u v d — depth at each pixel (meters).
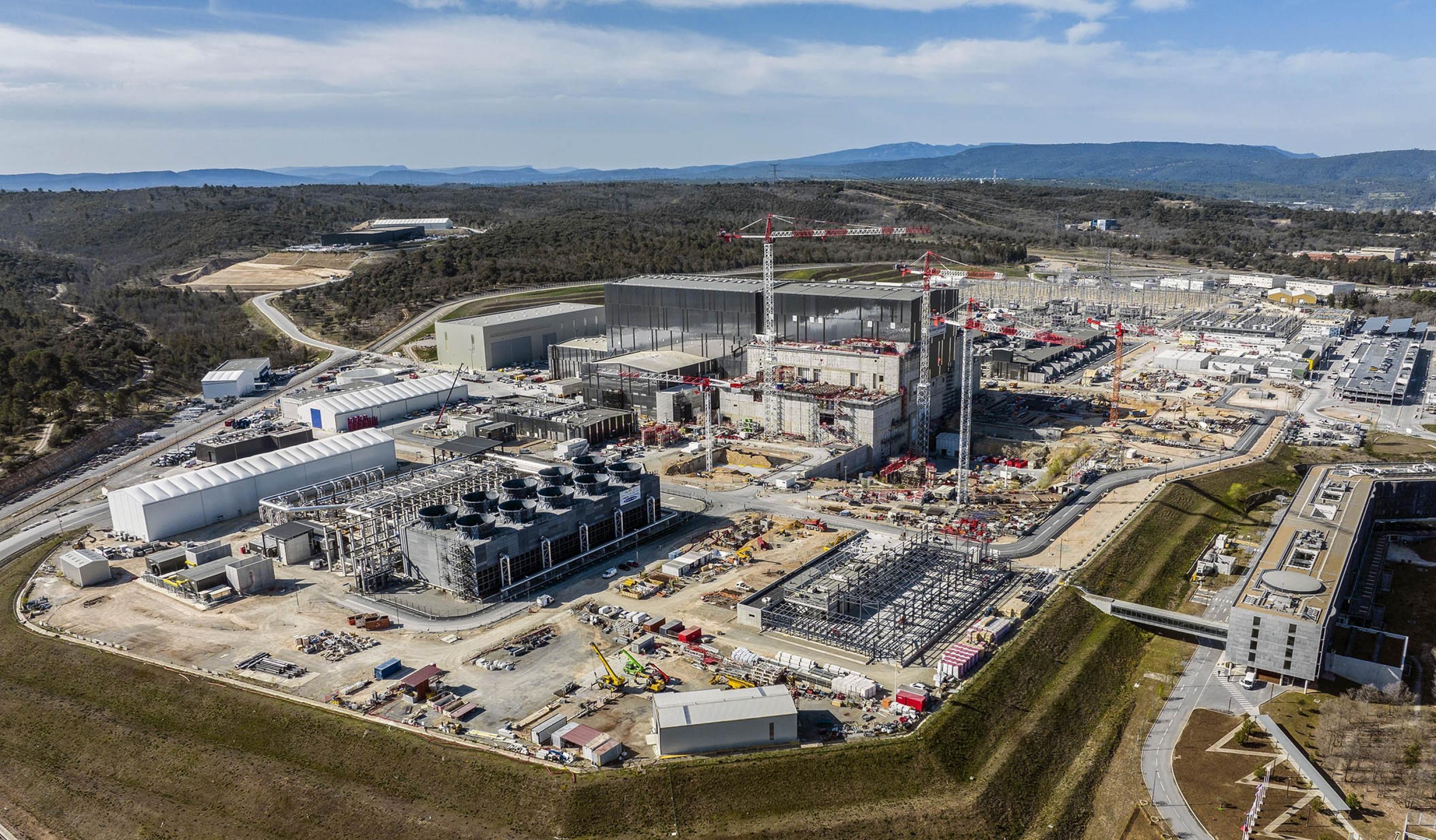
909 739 100.12
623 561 147.25
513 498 147.25
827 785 94.56
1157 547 159.00
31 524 170.12
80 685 114.00
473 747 97.50
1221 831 94.00
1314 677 117.69
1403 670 121.31
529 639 120.88
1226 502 181.25
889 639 121.44
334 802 93.62
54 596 136.75
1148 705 117.06
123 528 160.12
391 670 112.69
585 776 92.56
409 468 199.12
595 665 115.00
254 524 164.62
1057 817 96.50
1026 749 104.44
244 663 115.81
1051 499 178.50
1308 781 100.81
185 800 96.75
